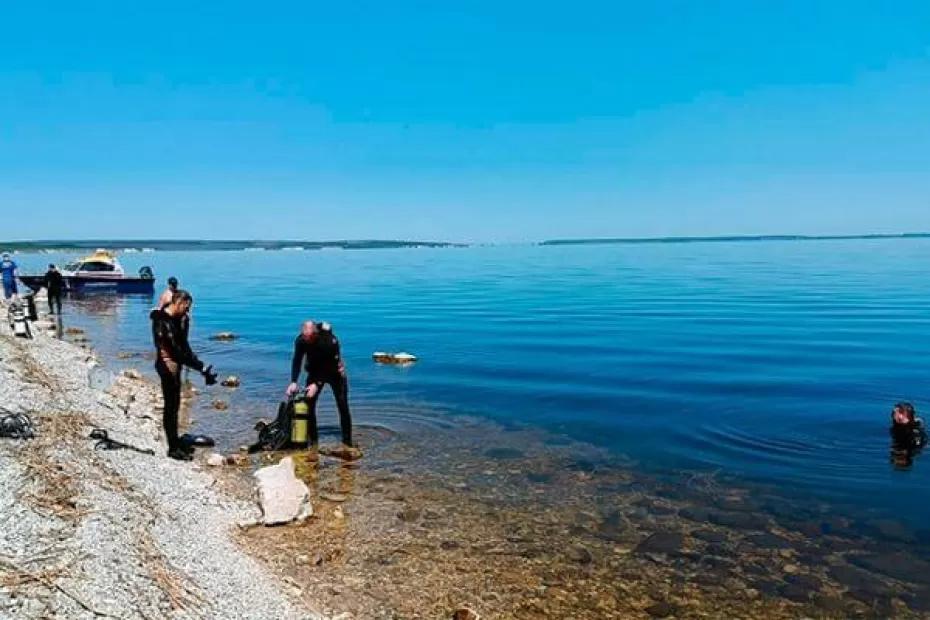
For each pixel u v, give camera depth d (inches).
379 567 314.7
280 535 346.0
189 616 224.8
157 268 4448.8
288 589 283.0
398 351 999.0
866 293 1807.3
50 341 947.3
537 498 410.6
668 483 438.0
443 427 575.2
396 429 566.9
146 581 238.4
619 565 323.6
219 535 329.1
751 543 348.2
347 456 489.7
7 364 650.8
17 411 446.9
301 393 524.1
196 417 605.0
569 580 307.7
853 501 403.5
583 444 525.7
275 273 3673.7
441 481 438.9
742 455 495.8
